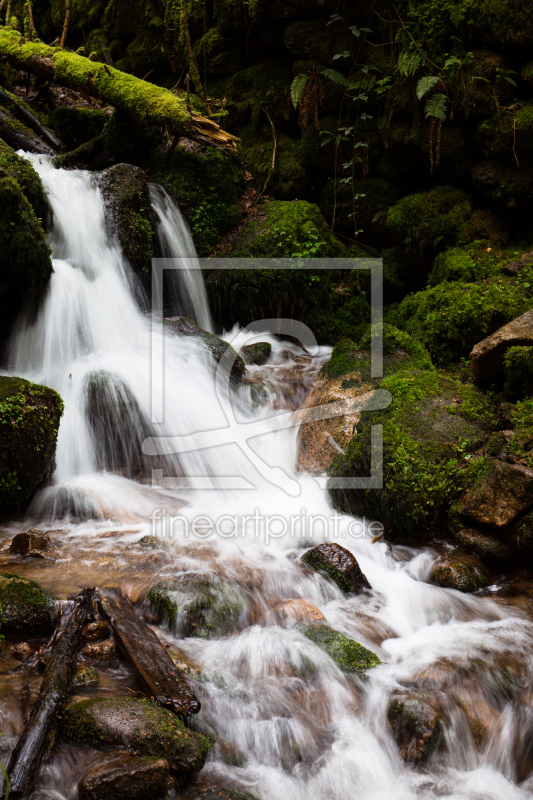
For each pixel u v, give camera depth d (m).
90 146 8.55
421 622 3.86
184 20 8.82
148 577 3.92
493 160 7.45
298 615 3.69
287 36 8.43
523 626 3.77
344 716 3.08
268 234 7.97
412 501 4.77
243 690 3.12
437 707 3.07
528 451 4.71
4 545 4.32
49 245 6.54
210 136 7.82
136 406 5.73
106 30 10.52
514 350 5.17
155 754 2.54
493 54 7.12
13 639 3.26
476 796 2.78
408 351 6.45
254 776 2.75
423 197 7.76
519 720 3.10
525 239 7.55
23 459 4.68
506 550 4.43
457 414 5.27
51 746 2.55
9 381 4.82
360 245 8.66
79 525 4.76
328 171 8.73
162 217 7.76
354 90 8.16
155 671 2.98
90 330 6.56
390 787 2.81
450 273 7.15
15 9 11.16
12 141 8.25
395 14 7.71
